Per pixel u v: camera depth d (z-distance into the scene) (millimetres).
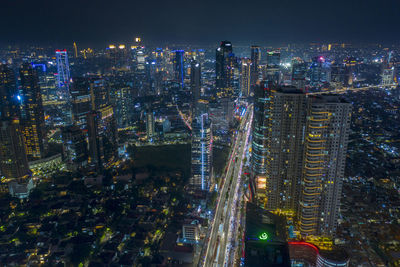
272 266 99625
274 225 149750
